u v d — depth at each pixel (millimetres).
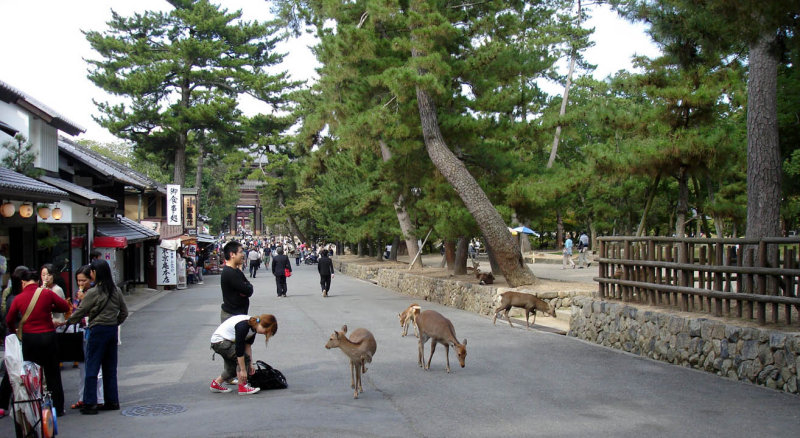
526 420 6969
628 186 28875
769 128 11594
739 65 15648
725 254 10141
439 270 28281
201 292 29156
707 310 10367
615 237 12922
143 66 40969
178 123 40594
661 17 11281
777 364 8336
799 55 8336
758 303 9109
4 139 16250
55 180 19500
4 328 10609
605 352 11594
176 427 6785
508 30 20781
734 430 6512
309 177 34938
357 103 22672
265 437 6344
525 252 45438
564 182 18703
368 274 38594
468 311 19766
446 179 20281
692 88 14898
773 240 9016
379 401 7938
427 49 18109
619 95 26516
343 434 6449
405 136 20375
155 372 9992
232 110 42438
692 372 9578
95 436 6504
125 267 28906
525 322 16156
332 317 17656
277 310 19734
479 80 20547
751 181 11789
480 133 20688
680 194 15219
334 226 48312
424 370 9992
